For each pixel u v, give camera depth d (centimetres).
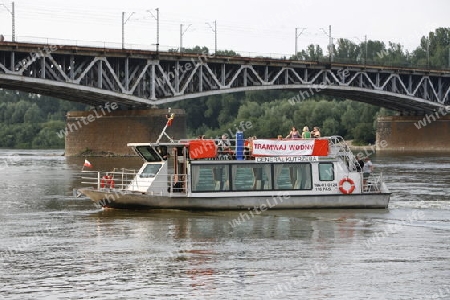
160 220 4144
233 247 3419
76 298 2622
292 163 4447
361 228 3912
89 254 3266
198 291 2705
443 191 5894
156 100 12256
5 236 3684
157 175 4397
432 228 3916
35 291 2698
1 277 2877
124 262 3119
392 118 17288
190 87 13025
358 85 15338
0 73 10181
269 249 3381
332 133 17250
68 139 13238
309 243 3512
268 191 4416
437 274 2945
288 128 16325
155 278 2870
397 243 3519
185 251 3331
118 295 2655
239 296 2653
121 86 11700
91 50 11231
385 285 2791
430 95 16962
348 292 2705
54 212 4534
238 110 19375
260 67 13812
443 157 12975
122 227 3928
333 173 4491
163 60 12362
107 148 12794
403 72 15688
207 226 3950
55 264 3081
